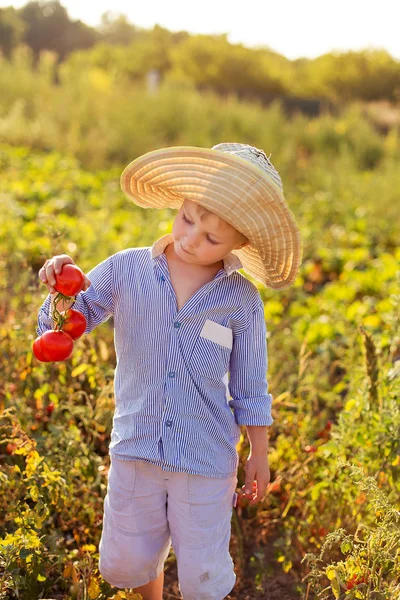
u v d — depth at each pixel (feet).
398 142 54.90
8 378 11.66
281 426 11.30
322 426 12.28
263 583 9.59
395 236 30.12
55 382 11.44
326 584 9.20
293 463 10.93
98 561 8.58
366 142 51.47
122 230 24.98
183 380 7.18
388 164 42.29
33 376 11.59
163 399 7.18
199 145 44.86
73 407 10.37
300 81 113.80
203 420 7.29
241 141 48.37
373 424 9.51
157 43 116.47
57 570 8.68
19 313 13.44
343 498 9.57
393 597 6.88
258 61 112.78
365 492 9.37
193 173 6.79
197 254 6.94
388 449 9.27
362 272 24.56
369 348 9.84
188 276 7.25
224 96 85.51
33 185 29.48
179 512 7.41
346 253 25.41
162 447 7.18
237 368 7.55
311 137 51.42
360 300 22.04
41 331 7.29
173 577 9.53
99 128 44.01
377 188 36.01
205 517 7.40
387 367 10.66
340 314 15.25
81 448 9.45
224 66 110.11
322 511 10.18
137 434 7.25
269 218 6.75
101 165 38.88
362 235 29.68
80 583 7.96
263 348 7.57
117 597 7.45
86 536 9.37
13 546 7.37
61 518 9.25
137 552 7.55
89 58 107.24
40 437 9.39
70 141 39.91
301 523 9.47
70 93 50.14
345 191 36.40
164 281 7.21
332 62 112.37
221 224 6.79
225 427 7.48
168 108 49.39
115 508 7.52
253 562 9.59
